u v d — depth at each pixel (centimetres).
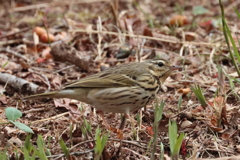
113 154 938
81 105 1191
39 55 1711
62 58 1586
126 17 1948
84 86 1047
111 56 1653
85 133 973
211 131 1062
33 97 1035
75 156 907
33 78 1438
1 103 1282
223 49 1598
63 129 1108
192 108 1223
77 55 1661
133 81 1064
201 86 1374
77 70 1549
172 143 864
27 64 1500
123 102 1062
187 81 1398
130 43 1692
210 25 1848
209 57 1572
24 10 2355
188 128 1069
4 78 1382
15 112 1005
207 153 978
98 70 1527
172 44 1694
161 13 2217
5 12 2316
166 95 1334
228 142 1015
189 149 988
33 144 1036
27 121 1155
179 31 1820
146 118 1173
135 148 995
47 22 2091
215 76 1424
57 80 1427
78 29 1859
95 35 1809
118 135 973
